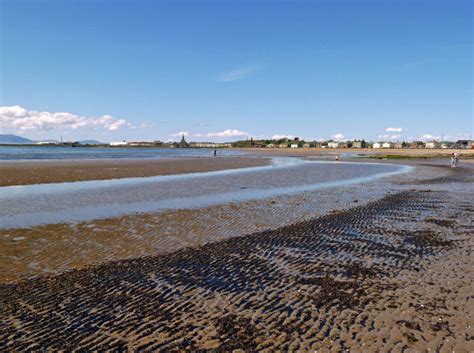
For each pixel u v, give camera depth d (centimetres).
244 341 574
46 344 568
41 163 4756
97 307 696
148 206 1762
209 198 2034
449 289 770
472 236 1227
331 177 3406
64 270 899
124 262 960
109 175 3253
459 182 3025
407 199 2052
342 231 1308
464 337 576
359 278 844
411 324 620
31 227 1324
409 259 984
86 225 1362
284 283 817
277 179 3147
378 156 9769
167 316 661
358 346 554
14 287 792
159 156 8525
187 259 988
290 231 1306
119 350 550
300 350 546
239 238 1209
